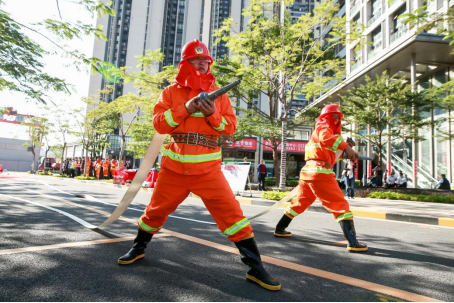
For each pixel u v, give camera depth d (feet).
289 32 34.99
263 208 25.93
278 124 46.37
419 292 7.01
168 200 7.57
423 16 20.58
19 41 22.72
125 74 42.42
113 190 37.60
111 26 208.03
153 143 8.03
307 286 7.12
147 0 205.46
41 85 26.48
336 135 10.94
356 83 77.20
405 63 65.21
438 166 63.31
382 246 12.05
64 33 20.85
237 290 6.68
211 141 7.44
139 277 7.28
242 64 38.63
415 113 51.90
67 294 6.15
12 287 6.38
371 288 7.13
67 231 12.16
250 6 34.17
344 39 32.42
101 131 78.28
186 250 9.98
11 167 166.30
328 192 11.34
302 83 42.11
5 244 9.86
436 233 15.92
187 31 219.41
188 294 6.37
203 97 6.44
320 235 13.76
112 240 10.85
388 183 50.78
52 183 46.78
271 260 9.31
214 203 7.16
